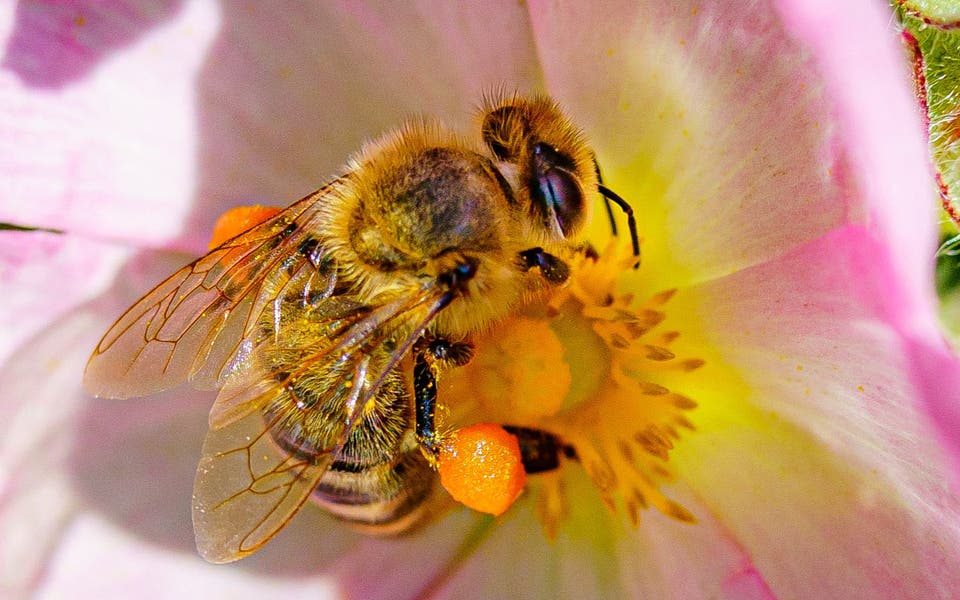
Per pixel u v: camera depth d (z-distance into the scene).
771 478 0.06
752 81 0.06
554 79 0.07
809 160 0.06
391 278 0.06
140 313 0.06
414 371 0.06
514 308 0.06
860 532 0.06
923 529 0.06
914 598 0.06
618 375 0.07
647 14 0.06
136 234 0.07
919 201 0.05
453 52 0.07
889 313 0.05
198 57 0.07
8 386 0.07
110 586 0.07
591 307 0.07
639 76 0.06
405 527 0.07
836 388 0.06
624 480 0.07
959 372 0.05
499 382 0.07
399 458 0.06
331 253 0.06
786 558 0.06
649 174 0.07
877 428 0.06
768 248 0.06
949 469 0.05
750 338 0.06
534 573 0.07
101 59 0.07
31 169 0.07
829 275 0.06
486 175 0.06
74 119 0.07
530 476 0.07
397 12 0.07
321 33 0.07
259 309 0.06
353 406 0.06
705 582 0.06
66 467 0.07
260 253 0.06
